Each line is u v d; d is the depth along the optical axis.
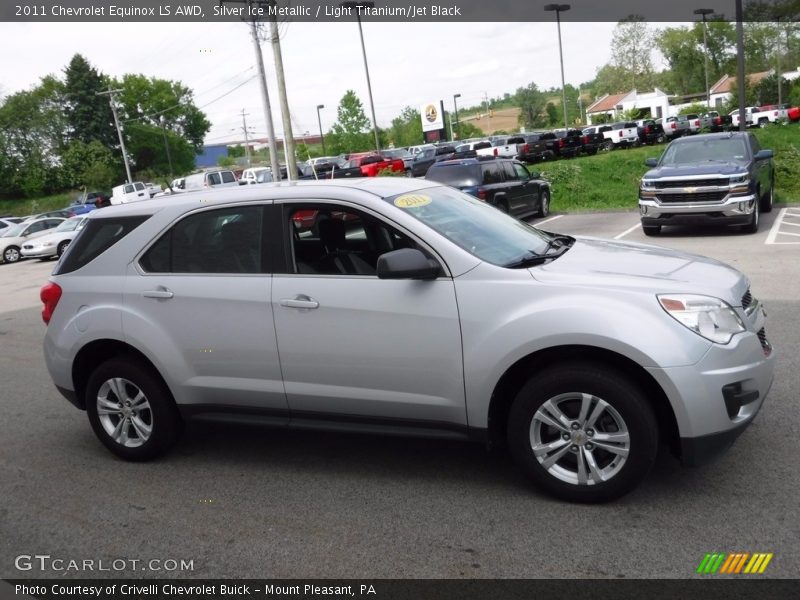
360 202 4.36
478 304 4.00
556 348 3.92
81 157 74.12
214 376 4.70
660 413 3.96
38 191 72.94
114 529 4.15
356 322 4.25
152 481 4.80
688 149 14.48
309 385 4.45
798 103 62.28
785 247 11.63
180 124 97.69
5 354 9.26
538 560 3.47
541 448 3.98
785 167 21.47
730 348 3.74
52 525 4.26
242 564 3.66
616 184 24.56
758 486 4.01
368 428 4.39
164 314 4.77
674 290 3.83
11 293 16.72
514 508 4.00
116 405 5.11
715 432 3.70
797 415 4.94
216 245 4.71
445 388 4.11
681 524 3.68
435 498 4.20
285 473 4.75
